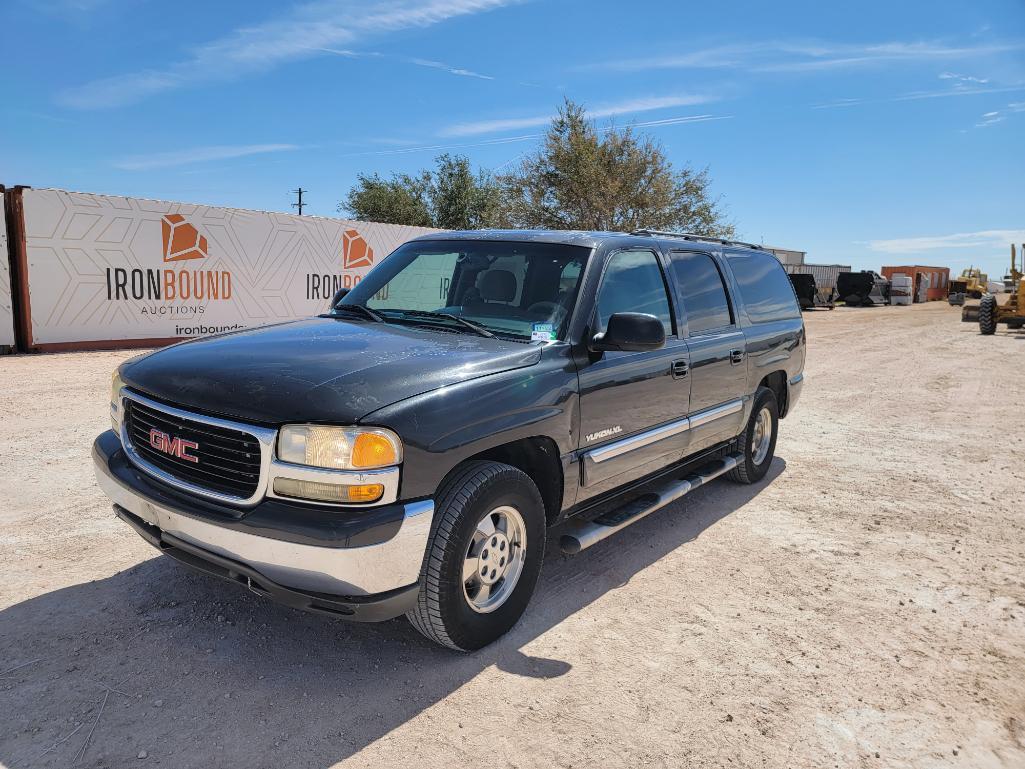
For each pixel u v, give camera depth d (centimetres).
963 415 930
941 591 407
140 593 351
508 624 329
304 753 247
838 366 1420
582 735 267
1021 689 312
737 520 515
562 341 355
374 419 262
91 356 1220
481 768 246
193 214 1439
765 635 349
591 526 395
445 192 3784
